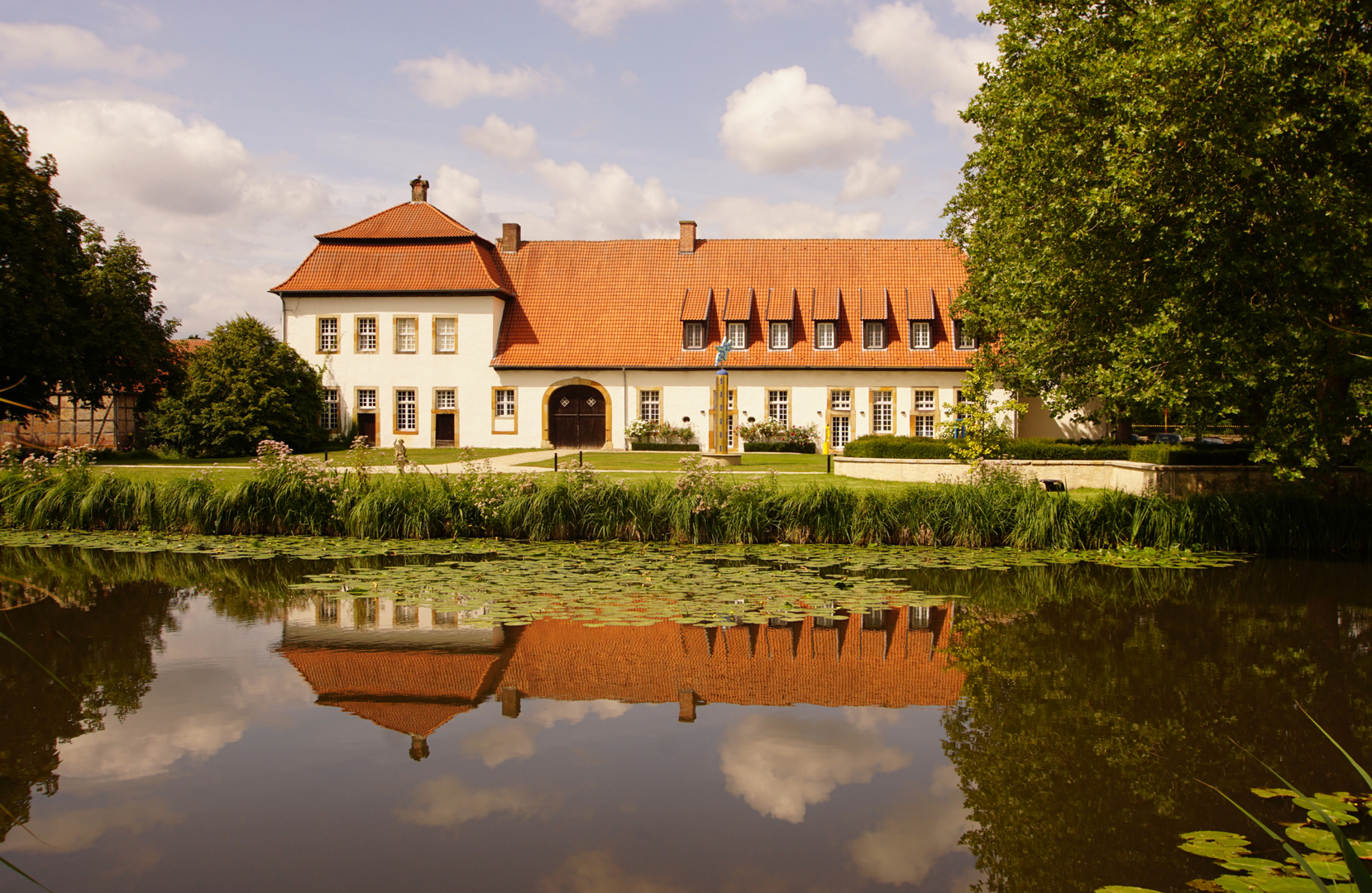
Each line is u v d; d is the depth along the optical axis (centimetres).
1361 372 1252
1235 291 1282
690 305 3828
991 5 1872
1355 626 922
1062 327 1708
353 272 3869
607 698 674
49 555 1341
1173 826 467
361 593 1044
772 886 401
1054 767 545
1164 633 883
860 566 1245
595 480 1555
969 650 819
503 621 904
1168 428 4169
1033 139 1566
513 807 488
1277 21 1132
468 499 1536
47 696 670
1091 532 1442
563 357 3806
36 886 403
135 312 3212
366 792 505
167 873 416
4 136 2719
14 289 2697
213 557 1318
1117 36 1470
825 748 575
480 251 3962
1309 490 1433
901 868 422
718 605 973
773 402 3753
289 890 398
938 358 3681
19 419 1087
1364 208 1166
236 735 591
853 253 3994
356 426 3853
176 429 3241
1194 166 1186
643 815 479
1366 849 434
